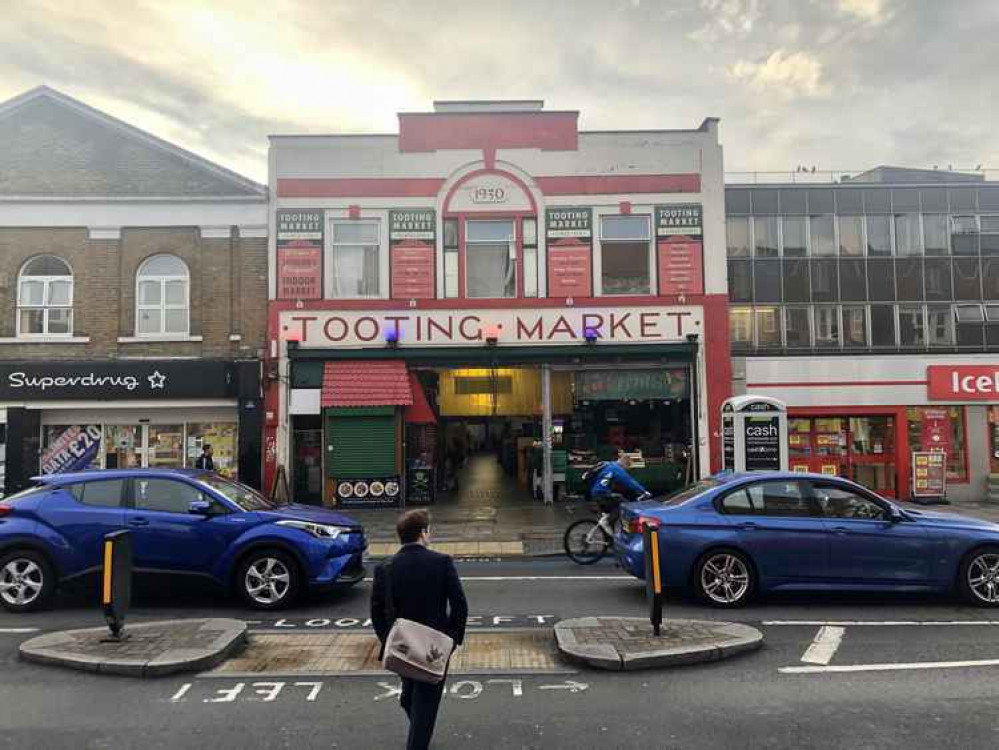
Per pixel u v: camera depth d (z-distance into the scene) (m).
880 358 19.91
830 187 24.77
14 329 18.27
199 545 8.80
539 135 19.11
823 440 20.22
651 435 19.86
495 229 19.09
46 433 18.20
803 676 6.30
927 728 5.21
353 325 18.48
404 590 4.51
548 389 18.84
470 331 18.56
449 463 22.05
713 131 19.16
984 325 24.22
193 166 18.81
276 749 4.91
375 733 5.16
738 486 9.05
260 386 18.25
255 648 7.13
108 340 18.30
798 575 8.70
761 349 24.19
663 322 18.72
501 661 6.71
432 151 19.00
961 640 7.38
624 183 19.06
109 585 6.92
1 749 4.91
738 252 24.52
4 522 8.87
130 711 5.56
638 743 4.98
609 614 8.49
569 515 17.00
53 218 18.42
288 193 18.80
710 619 8.23
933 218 24.62
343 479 18.06
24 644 6.91
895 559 8.70
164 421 18.47
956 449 20.17
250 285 18.62
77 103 18.72
